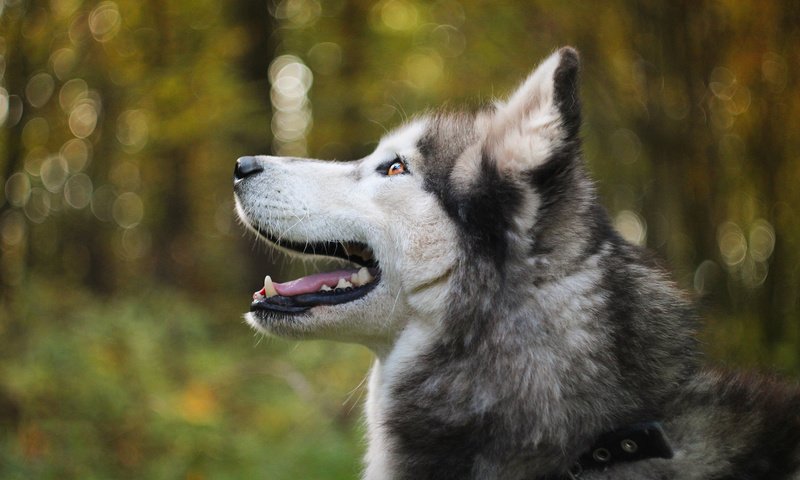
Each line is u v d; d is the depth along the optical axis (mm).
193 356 7941
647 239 8688
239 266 14180
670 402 3273
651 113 8102
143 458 6215
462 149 3664
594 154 9492
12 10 7094
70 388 6348
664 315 3352
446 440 3342
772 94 7473
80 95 9109
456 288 3490
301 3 13188
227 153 13711
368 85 12648
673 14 7641
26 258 8273
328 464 6406
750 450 3232
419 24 12484
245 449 6484
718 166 7875
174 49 9531
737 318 7645
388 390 3611
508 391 3264
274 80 13898
